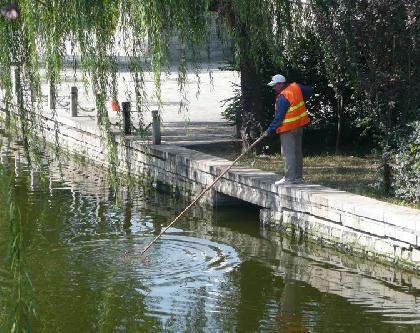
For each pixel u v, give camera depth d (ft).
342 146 71.00
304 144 71.87
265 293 43.93
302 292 44.16
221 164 62.90
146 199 65.26
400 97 55.83
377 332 38.58
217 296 43.21
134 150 72.23
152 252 50.47
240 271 47.52
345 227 50.98
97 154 78.13
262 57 64.80
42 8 47.70
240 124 72.90
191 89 111.34
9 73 47.37
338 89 66.74
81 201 63.77
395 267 47.55
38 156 49.98
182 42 53.26
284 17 62.75
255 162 66.23
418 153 52.80
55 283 44.37
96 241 52.65
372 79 55.88
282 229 55.62
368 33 56.08
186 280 45.65
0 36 46.44
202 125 84.53
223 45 63.05
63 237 53.31
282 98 55.52
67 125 83.35
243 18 57.67
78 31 47.96
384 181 56.13
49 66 48.52
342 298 43.27
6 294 26.53
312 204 53.26
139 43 50.65
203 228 56.80
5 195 23.82
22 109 48.39
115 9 49.73
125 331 38.40
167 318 40.06
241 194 59.57
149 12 49.11
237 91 74.13
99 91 49.96
